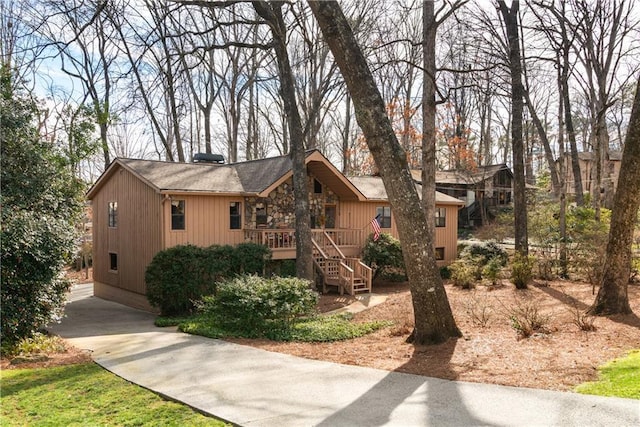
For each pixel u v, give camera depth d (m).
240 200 17.56
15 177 10.89
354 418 4.80
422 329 8.18
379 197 22.02
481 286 15.55
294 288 10.65
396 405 5.14
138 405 5.54
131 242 17.98
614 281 9.17
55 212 11.84
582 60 20.56
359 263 18.34
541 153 45.25
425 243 8.09
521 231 16.09
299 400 5.45
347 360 7.46
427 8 15.70
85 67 23.64
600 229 16.61
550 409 4.71
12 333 9.59
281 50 14.69
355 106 8.10
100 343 10.01
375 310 13.82
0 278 9.52
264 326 10.30
